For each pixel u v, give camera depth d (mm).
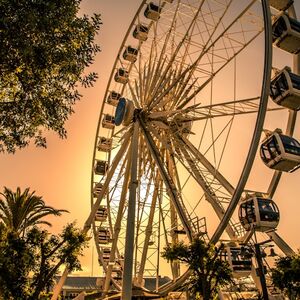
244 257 21234
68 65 10297
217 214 23422
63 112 11117
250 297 24000
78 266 19422
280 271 20812
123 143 30469
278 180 23609
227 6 24625
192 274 22297
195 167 25688
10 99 10281
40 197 25828
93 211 30719
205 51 25141
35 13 8836
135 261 29625
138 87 32031
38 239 18797
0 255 16453
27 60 9391
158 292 26953
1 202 25234
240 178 19391
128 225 22031
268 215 21938
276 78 22828
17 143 10953
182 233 24641
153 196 30172
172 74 28219
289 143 22312
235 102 22875
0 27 8484
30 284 18234
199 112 24969
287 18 22828
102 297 31000
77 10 9828
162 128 27672
